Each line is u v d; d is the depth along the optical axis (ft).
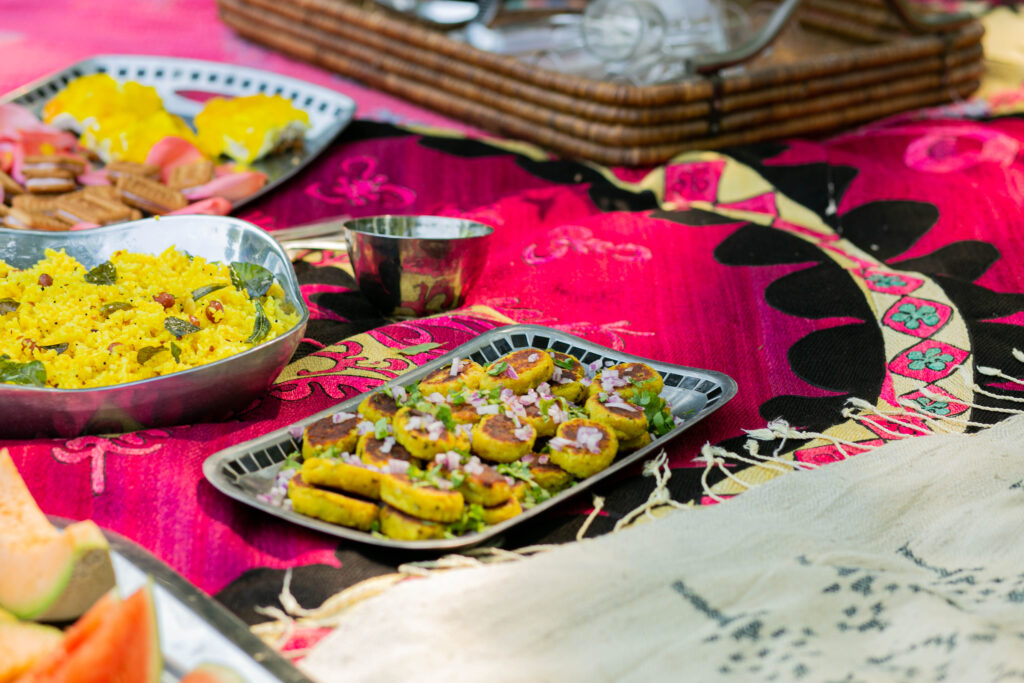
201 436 2.76
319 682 1.92
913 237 4.73
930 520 2.60
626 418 2.74
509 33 6.35
